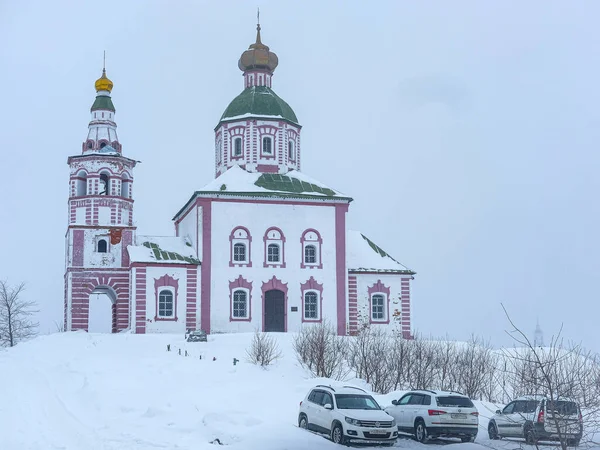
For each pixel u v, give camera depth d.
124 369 42.75
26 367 45.28
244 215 62.12
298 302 62.03
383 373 43.22
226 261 61.19
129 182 65.94
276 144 67.19
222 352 48.41
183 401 33.66
